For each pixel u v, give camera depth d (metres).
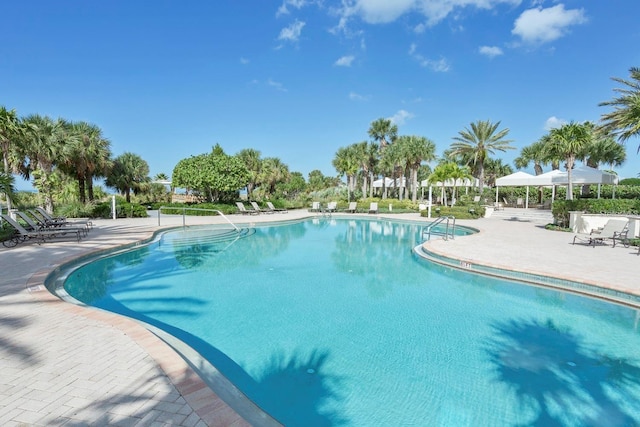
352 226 17.98
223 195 26.23
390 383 3.30
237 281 7.07
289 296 6.06
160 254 10.02
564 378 3.38
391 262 8.98
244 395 2.90
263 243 12.16
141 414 2.22
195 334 4.45
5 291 5.08
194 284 6.82
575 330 4.58
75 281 6.93
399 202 27.73
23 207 14.55
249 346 4.10
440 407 2.91
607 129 14.70
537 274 6.56
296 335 4.41
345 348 4.05
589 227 13.12
